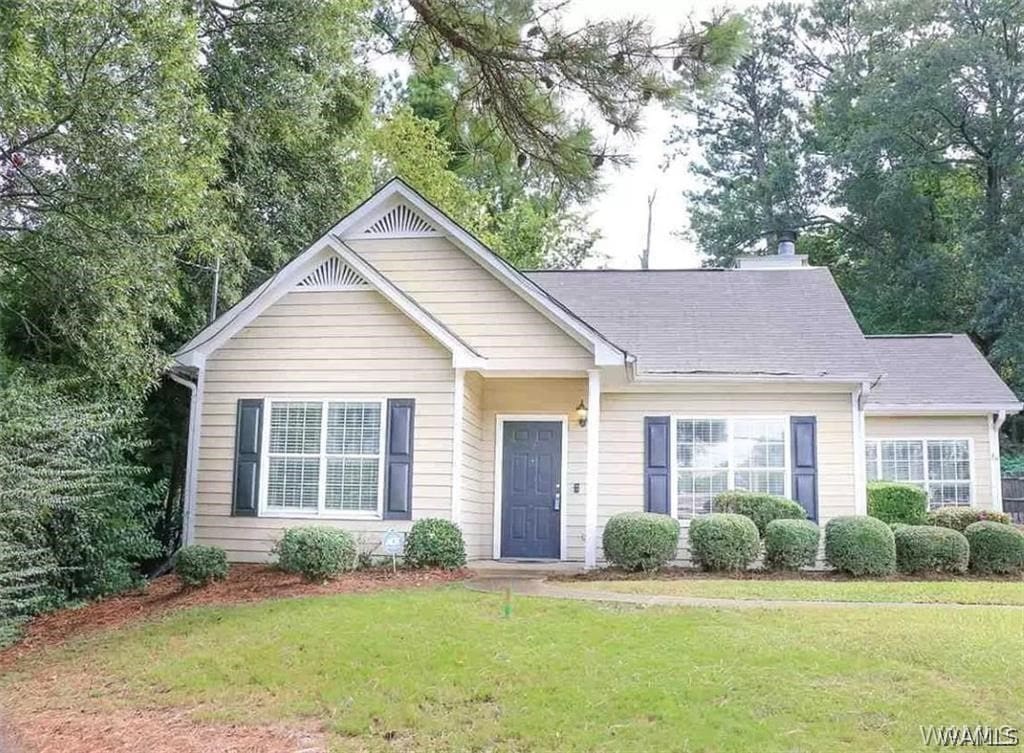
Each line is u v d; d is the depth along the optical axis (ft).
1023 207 98.27
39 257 33.73
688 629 24.93
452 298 43.80
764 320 51.80
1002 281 93.81
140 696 22.02
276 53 48.67
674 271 59.16
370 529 41.04
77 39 29.63
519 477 47.14
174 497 50.75
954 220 105.81
